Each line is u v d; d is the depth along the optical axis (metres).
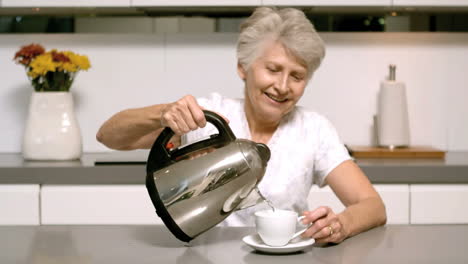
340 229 1.19
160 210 1.13
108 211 2.24
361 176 1.66
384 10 2.64
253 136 1.72
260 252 1.11
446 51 2.78
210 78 2.76
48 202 2.23
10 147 2.77
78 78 2.75
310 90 2.78
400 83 2.62
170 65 2.76
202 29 2.68
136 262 1.04
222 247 1.15
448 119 2.80
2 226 1.35
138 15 2.68
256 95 1.56
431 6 2.47
